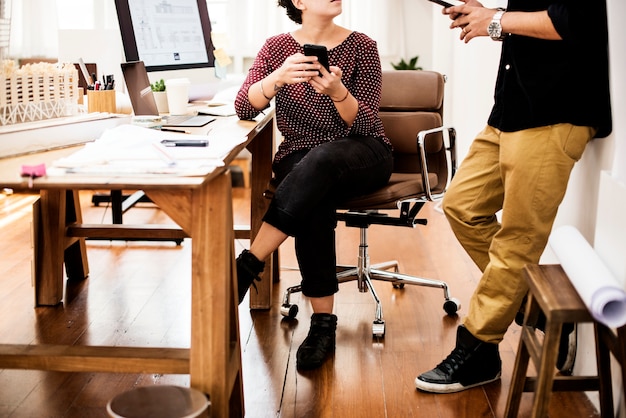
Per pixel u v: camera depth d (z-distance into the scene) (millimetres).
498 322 2291
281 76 2490
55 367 1859
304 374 2463
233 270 2012
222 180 1776
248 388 2361
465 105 4867
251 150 3029
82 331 2801
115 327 2840
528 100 2098
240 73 5930
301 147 2725
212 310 1796
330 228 2539
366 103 2715
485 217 2430
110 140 1960
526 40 2121
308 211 2416
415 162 3092
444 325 2891
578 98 2072
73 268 3359
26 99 2131
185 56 3293
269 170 3025
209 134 2299
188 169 1735
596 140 2322
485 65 4148
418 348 2674
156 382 2395
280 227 2400
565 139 2094
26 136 1992
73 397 2287
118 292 3225
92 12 5797
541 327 2543
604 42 2068
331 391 2346
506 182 2193
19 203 4766
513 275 2227
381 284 3363
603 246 2152
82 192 5152
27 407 2221
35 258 3021
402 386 2385
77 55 3566
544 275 1917
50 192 3035
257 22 5828
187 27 3344
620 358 1831
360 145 2598
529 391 2021
